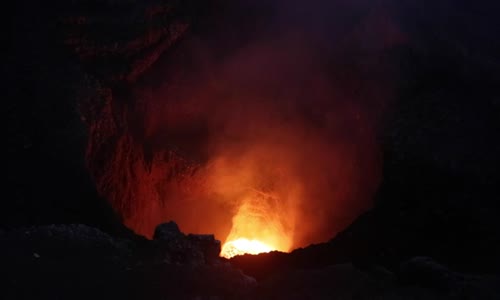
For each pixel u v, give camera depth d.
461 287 6.35
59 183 10.58
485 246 9.49
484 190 10.45
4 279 6.12
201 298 6.22
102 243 7.81
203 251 8.21
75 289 6.18
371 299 6.17
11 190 10.20
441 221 10.40
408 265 6.92
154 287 6.42
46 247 7.31
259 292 6.48
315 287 6.63
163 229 8.61
